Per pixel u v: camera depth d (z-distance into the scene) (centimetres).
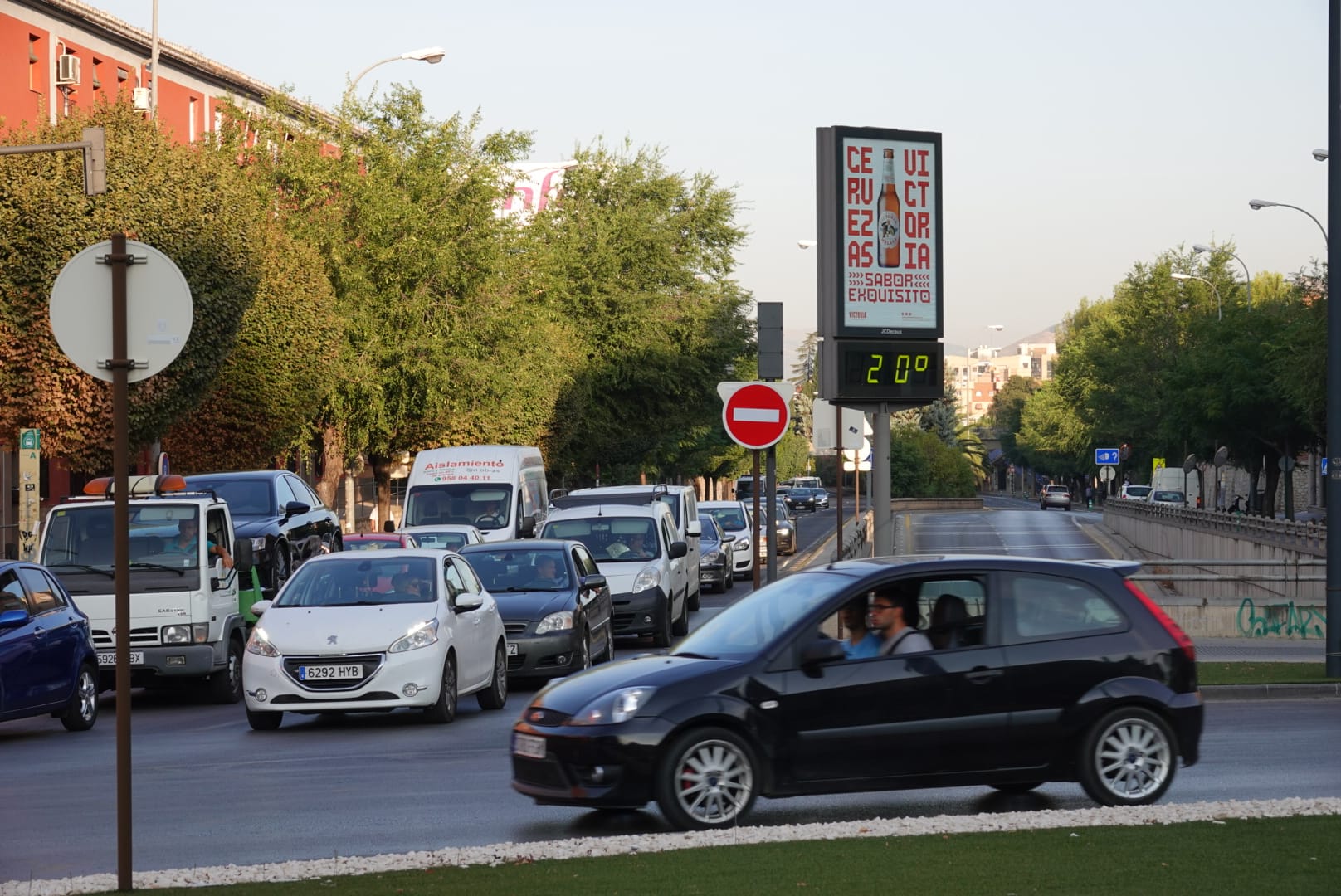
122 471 2161
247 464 11656
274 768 3769
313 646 4481
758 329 5103
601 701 2719
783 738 2712
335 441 13275
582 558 6128
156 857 2656
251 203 10481
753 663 2739
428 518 8919
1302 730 4125
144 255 2181
